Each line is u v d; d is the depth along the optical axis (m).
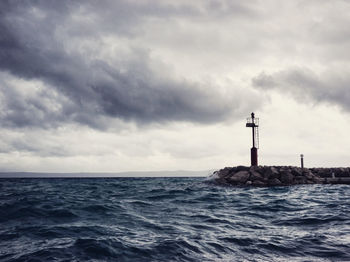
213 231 9.09
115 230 9.05
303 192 22.61
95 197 19.33
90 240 7.51
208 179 35.62
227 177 33.41
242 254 6.79
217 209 13.89
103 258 6.32
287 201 16.27
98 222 10.38
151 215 11.96
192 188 29.11
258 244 7.57
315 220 10.62
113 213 12.19
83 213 12.05
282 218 11.31
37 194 21.53
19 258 6.29
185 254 6.67
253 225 10.08
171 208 14.06
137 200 17.23
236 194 21.73
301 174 33.62
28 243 7.53
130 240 7.73
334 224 9.88
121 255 6.53
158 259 6.32
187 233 8.74
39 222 10.35
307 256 6.61
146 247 7.09
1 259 6.25
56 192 24.69
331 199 17.06
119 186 37.31
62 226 9.56
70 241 7.64
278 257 6.58
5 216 11.32
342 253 6.77
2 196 19.47
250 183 30.84
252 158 34.97
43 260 6.15
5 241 7.78
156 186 35.78
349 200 16.34
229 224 10.24
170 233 8.73
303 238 8.12
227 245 7.47
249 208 14.14
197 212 12.85
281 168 33.50
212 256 6.61
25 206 12.99
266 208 14.02
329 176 36.00
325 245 7.40
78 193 23.62
